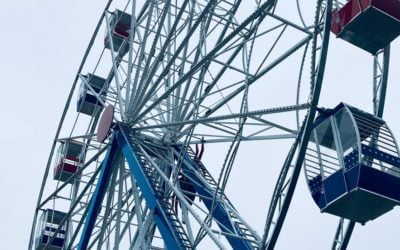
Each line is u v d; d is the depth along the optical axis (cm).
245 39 1694
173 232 1575
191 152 1925
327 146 1545
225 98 1775
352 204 1463
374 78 1655
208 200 1764
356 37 1559
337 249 1627
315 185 1552
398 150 1508
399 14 1485
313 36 1310
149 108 1809
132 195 1966
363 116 1526
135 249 1672
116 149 1923
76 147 2606
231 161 1514
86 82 2311
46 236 2595
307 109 1291
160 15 1905
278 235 1280
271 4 1527
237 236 1518
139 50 1972
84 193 2019
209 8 1587
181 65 1916
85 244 1892
